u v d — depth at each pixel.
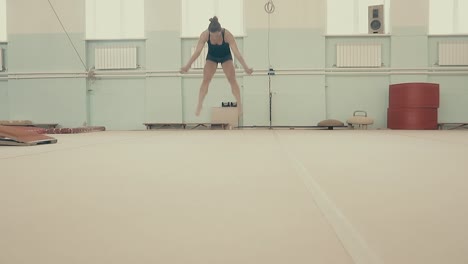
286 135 5.04
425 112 7.34
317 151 2.61
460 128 8.12
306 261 0.61
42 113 8.36
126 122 8.38
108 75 8.34
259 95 8.11
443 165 1.82
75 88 8.30
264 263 0.61
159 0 8.11
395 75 8.07
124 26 8.42
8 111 8.48
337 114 8.22
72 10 8.21
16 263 0.62
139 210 0.96
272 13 8.04
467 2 8.16
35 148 3.01
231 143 3.45
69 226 0.82
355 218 0.87
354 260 0.62
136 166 1.84
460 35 8.01
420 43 7.99
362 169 1.70
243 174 1.56
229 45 4.75
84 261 0.62
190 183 1.36
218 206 1.00
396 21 8.01
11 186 1.31
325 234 0.75
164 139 4.16
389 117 7.84
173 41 8.15
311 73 8.07
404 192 1.17
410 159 2.09
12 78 8.34
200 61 8.20
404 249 0.66
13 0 8.23
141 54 8.31
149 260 0.62
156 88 8.24
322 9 8.01
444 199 1.06
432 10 8.24
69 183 1.37
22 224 0.84
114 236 0.75
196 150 2.73
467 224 0.81
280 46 8.05
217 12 8.32
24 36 8.28
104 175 1.56
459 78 8.07
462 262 0.61
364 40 8.12
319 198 1.09
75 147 3.08
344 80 8.17
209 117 8.29
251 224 0.83
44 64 8.30
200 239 0.73
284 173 1.58
